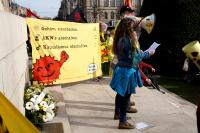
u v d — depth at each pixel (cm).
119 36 473
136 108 621
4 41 315
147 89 796
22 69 534
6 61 323
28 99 509
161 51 1168
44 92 568
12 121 148
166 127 512
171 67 1134
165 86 937
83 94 739
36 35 738
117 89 474
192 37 1051
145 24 710
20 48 517
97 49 902
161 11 1148
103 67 1365
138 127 508
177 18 1091
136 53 464
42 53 748
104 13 10000
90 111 597
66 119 506
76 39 824
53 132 461
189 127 513
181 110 613
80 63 841
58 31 777
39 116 482
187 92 848
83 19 1353
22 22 595
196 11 1041
